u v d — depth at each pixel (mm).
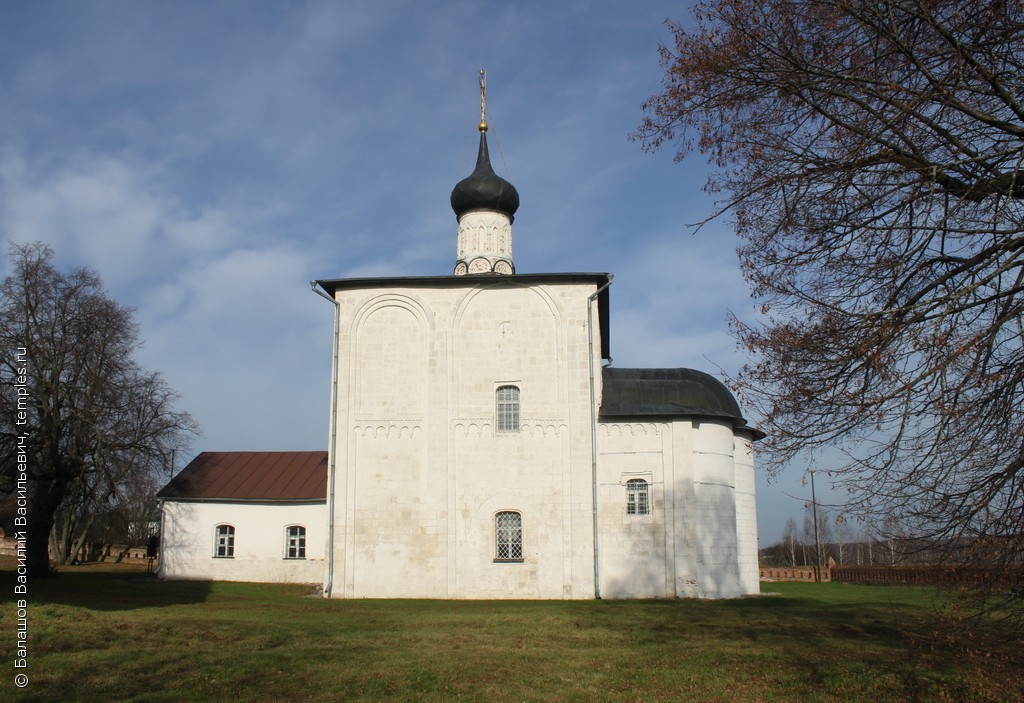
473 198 38719
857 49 11438
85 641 17547
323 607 27125
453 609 26672
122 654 16328
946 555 10578
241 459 45406
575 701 13438
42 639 17531
